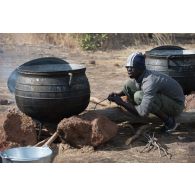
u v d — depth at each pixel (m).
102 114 8.08
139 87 7.84
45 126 7.90
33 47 13.25
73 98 7.54
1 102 9.17
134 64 7.64
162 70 8.75
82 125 7.45
